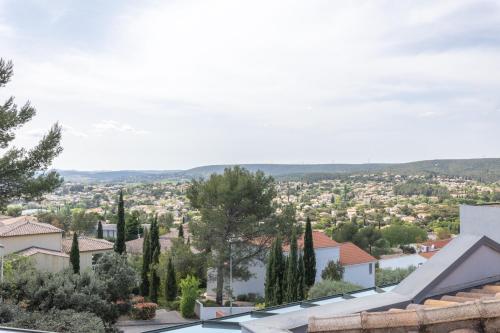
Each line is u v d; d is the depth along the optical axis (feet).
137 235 280.51
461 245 25.45
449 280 23.76
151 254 143.13
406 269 146.10
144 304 116.98
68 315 68.54
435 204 580.30
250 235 123.13
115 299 89.56
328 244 142.92
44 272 81.82
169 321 114.93
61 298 75.66
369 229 264.52
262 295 139.44
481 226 29.45
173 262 131.34
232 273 124.67
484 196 575.38
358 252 155.94
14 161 69.92
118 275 89.97
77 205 636.48
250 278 134.10
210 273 132.87
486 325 13.89
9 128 71.20
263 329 17.42
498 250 25.75
